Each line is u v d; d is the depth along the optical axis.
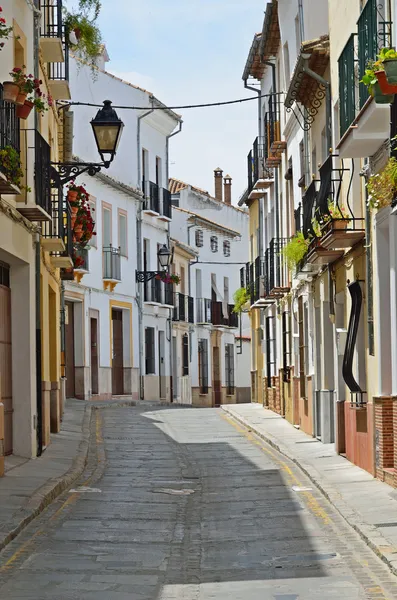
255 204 42.09
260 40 35.62
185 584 10.72
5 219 18.42
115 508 15.95
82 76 45.16
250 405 42.41
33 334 21.52
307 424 27.88
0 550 12.14
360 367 19.55
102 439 27.22
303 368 29.22
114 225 46.38
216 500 16.88
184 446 26.00
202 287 63.72
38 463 20.58
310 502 16.22
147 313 50.72
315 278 26.19
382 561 11.49
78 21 25.22
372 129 16.33
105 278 44.94
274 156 34.03
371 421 18.48
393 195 15.26
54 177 21.67
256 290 39.00
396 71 13.59
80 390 41.72
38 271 21.81
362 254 19.27
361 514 14.30
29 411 21.19
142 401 45.47
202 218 62.66
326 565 11.48
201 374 62.25
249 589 10.42
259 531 13.81
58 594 10.22
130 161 49.44
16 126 17.00
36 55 21.86
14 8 19.36
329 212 20.73
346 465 20.33
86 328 42.38
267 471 20.62
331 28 22.36
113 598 10.08
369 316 18.45
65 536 13.40
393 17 15.88
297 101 26.50
